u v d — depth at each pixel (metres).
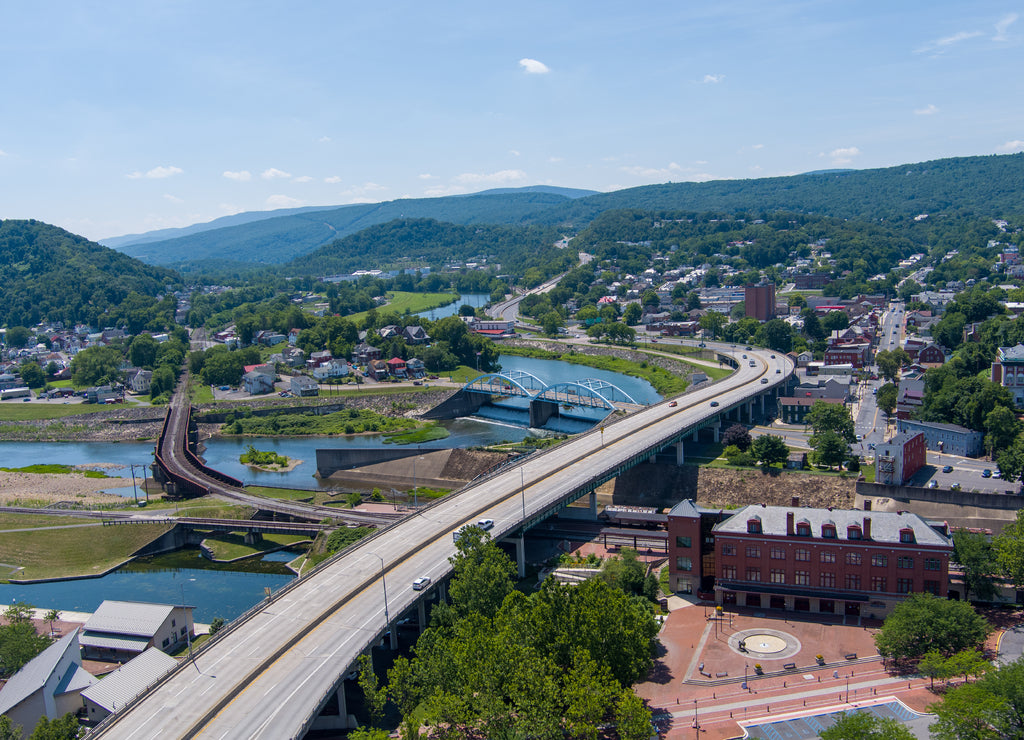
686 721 115.38
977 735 99.19
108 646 146.75
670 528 160.25
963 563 145.62
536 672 107.25
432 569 152.88
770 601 152.50
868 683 122.25
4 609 176.25
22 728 118.06
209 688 113.88
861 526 146.50
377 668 139.12
